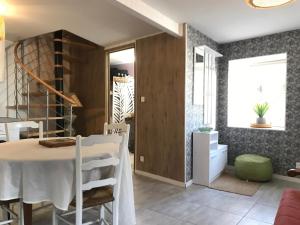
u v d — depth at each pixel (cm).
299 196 182
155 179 374
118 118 608
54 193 164
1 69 363
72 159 165
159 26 302
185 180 344
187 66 342
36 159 161
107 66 468
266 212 261
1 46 352
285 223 144
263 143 402
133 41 414
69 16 318
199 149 353
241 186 344
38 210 258
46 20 332
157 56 371
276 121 430
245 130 422
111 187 197
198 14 302
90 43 473
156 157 375
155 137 376
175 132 351
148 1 264
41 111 483
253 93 453
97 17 319
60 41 439
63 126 464
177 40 345
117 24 342
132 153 588
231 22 331
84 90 509
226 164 429
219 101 452
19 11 302
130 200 212
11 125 262
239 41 423
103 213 223
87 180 185
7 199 162
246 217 249
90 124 499
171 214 255
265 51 395
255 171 358
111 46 453
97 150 195
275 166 388
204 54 388
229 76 441
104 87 472
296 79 364
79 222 164
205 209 268
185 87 339
